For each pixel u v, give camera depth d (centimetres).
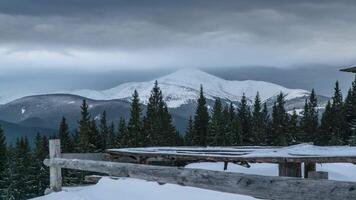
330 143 8375
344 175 1361
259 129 9288
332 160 1084
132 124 8625
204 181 692
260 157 1136
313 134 8981
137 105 8756
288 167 1116
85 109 8462
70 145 8450
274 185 570
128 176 906
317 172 766
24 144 7925
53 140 1240
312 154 1144
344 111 8756
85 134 8175
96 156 1397
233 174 639
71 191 1133
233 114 9644
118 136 8638
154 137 8688
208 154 1302
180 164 1820
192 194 873
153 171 822
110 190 1019
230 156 1200
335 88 9125
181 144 9338
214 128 8894
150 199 905
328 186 507
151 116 8912
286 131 9125
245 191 612
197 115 9588
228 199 812
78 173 5441
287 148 1442
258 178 595
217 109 9088
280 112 9356
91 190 1060
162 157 1426
